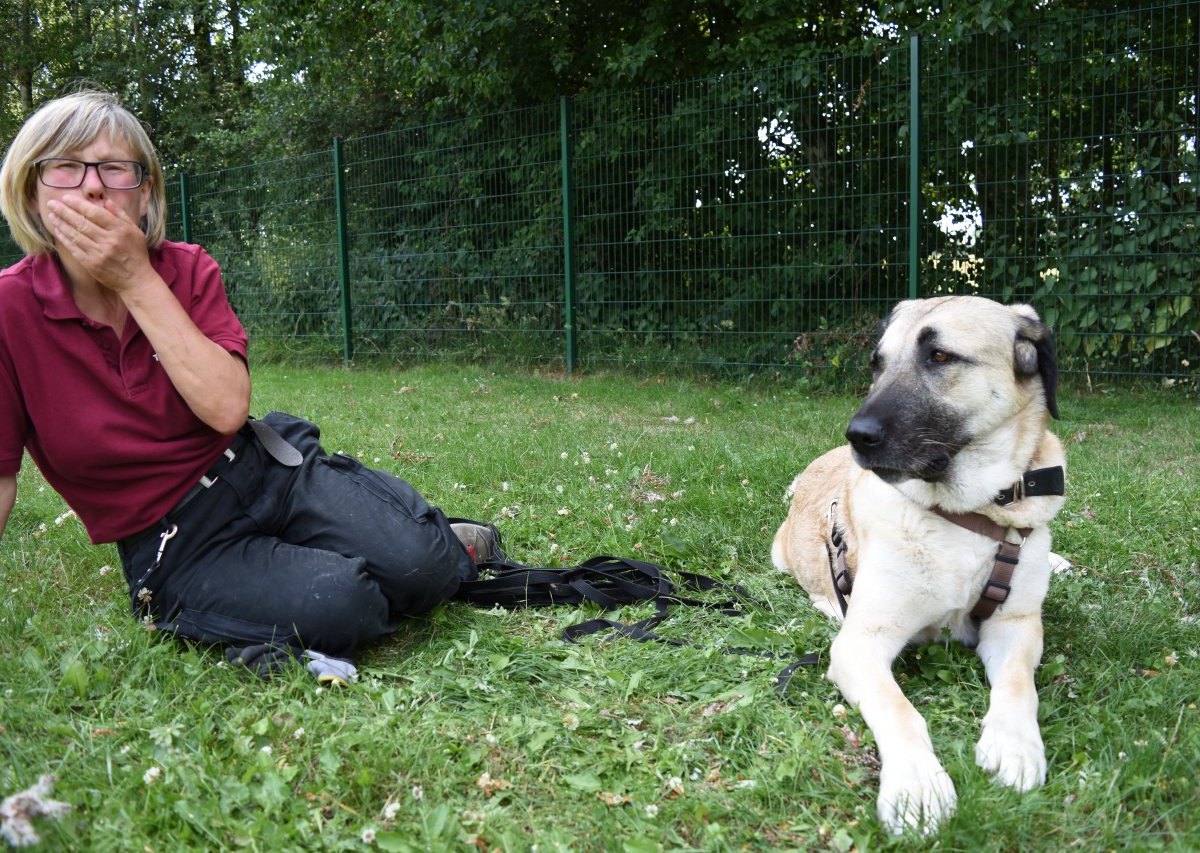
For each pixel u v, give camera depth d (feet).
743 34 35.50
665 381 32.55
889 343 9.71
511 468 17.71
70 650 8.79
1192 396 26.81
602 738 7.85
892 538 9.14
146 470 8.79
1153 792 6.81
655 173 33.65
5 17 79.56
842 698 8.66
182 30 74.13
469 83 38.34
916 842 6.38
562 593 11.14
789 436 21.40
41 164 8.07
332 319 41.63
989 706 8.40
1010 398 9.21
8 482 8.68
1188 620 10.32
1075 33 27.58
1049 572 9.36
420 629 10.21
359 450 19.69
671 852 6.24
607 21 39.22
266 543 9.32
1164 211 26.71
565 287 34.71
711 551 13.25
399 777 7.03
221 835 6.25
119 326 8.63
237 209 44.19
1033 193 28.63
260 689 8.43
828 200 30.94
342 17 43.47
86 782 6.70
